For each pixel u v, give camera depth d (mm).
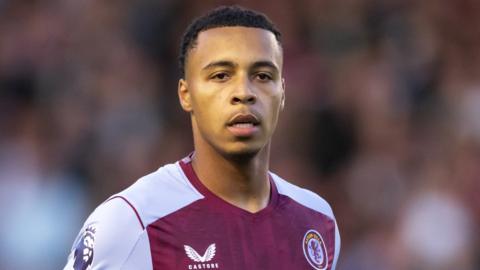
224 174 12508
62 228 32219
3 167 33062
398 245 31781
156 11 40438
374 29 39344
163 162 35250
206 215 12391
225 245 12258
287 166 34812
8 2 41000
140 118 36500
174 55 39688
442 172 33438
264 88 12133
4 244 31109
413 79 37500
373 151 35594
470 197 32969
